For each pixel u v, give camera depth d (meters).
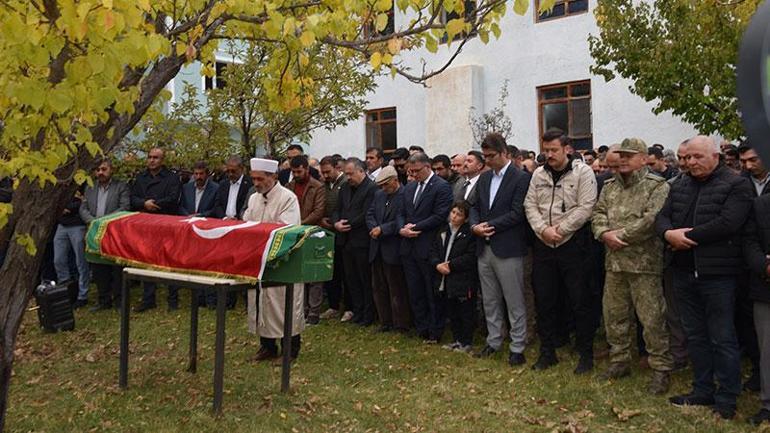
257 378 5.59
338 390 5.29
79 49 3.00
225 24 4.21
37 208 3.43
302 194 7.77
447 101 14.53
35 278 3.51
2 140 3.27
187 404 4.93
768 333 4.35
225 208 8.53
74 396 5.20
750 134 0.80
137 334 7.27
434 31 3.83
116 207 8.48
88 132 3.08
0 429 3.47
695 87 9.10
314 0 4.06
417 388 5.36
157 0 3.76
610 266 5.27
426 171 6.94
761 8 0.81
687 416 4.54
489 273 6.09
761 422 4.32
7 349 3.43
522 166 8.21
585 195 5.43
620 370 5.38
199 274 4.77
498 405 4.91
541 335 5.79
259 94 9.73
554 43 13.38
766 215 4.31
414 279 6.93
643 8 9.80
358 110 10.98
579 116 13.23
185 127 10.08
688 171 4.82
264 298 5.88
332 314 8.23
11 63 2.98
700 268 4.55
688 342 4.83
